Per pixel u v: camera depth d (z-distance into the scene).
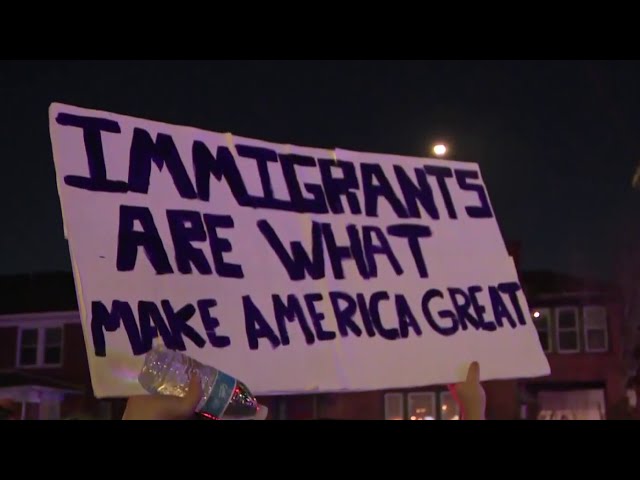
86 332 1.90
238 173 2.26
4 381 16.09
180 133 2.19
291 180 2.35
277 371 2.13
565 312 15.17
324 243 2.33
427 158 2.62
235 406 1.82
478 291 2.55
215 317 2.09
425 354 2.39
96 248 1.98
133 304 1.98
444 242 2.55
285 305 2.20
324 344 2.22
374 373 2.28
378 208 2.47
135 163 2.10
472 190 2.67
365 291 2.35
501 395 13.79
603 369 14.62
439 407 12.95
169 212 2.11
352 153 2.49
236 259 2.17
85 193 2.01
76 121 2.05
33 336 16.66
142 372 1.93
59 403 15.95
